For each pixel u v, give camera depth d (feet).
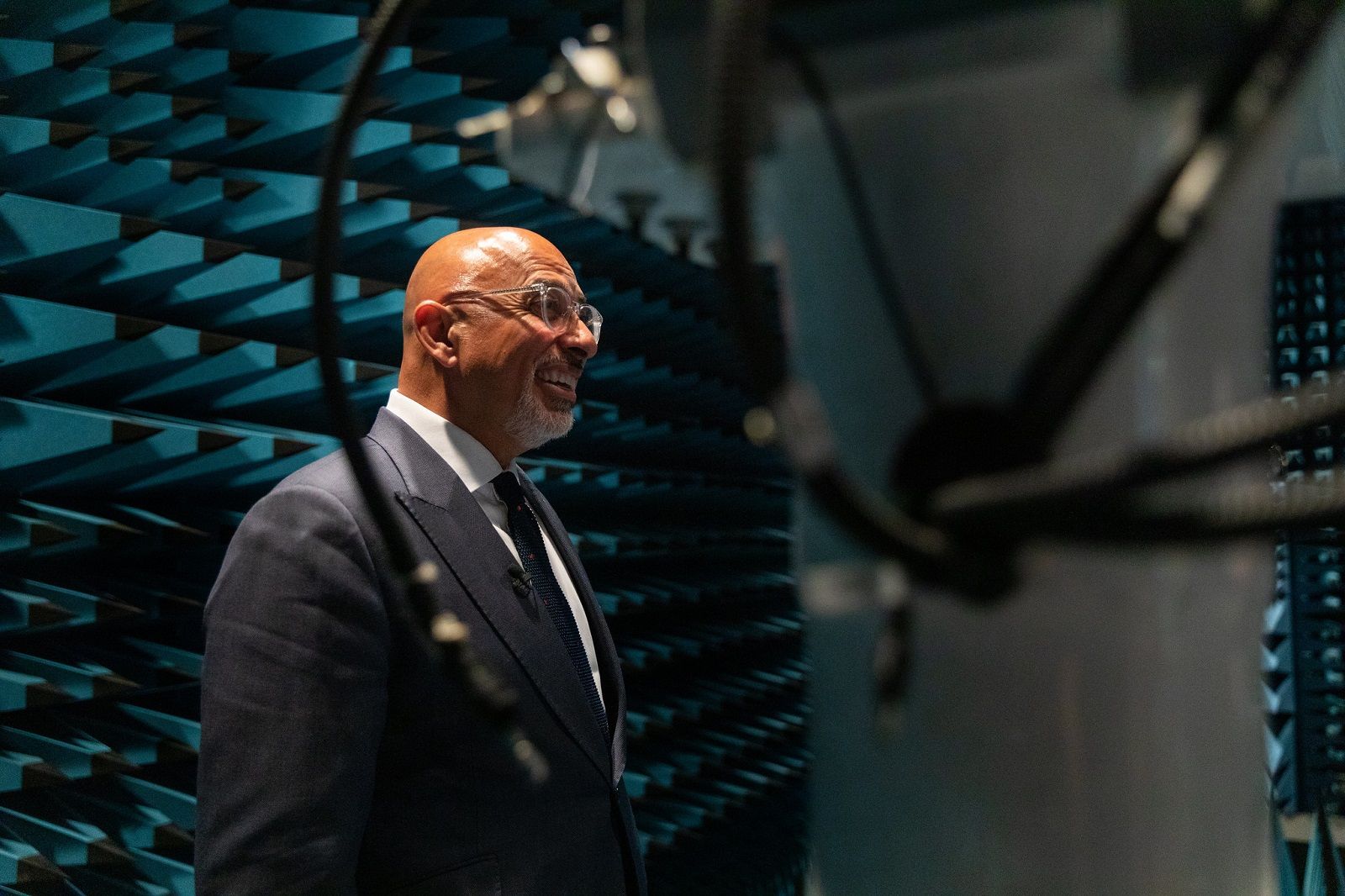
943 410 0.73
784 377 0.70
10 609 6.34
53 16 7.37
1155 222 0.68
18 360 6.64
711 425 12.57
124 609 6.69
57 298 7.23
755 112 0.84
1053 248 0.84
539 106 0.97
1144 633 0.90
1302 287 12.14
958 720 0.93
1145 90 0.81
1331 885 8.07
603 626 5.28
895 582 0.72
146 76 7.20
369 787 4.22
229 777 4.08
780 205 0.94
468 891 4.25
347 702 4.15
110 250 6.96
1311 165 1.23
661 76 0.90
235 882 3.98
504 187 8.76
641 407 11.16
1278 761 11.74
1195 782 0.91
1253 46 0.67
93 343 6.66
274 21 8.32
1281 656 12.39
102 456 6.70
